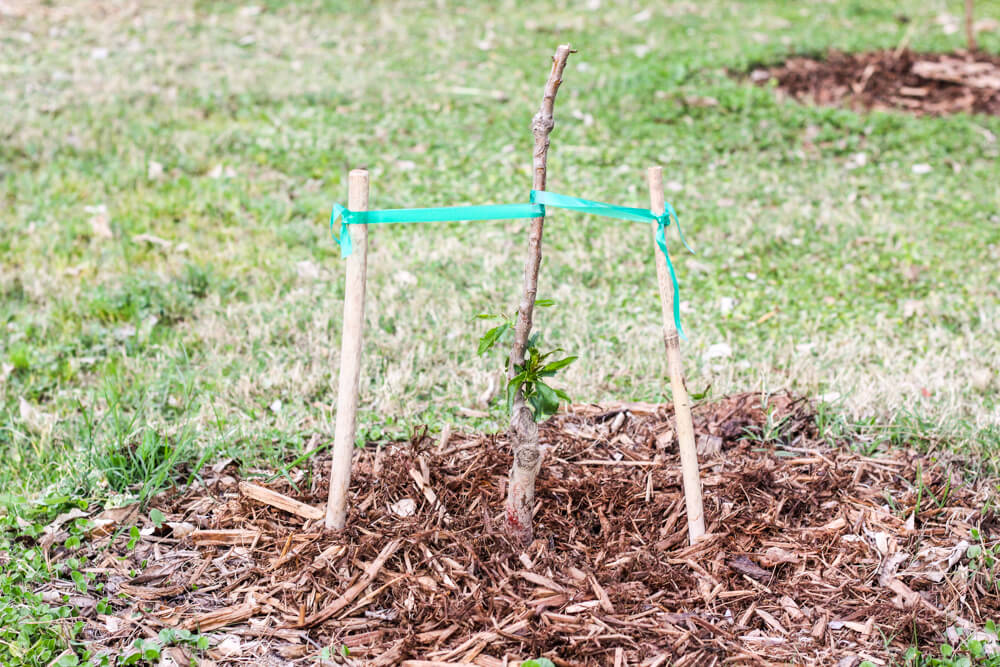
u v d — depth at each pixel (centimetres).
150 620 326
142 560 356
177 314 574
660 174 348
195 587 345
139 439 429
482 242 681
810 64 1030
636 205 741
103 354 535
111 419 459
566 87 954
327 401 488
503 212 330
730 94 938
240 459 425
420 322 567
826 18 1194
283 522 373
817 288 642
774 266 668
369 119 877
